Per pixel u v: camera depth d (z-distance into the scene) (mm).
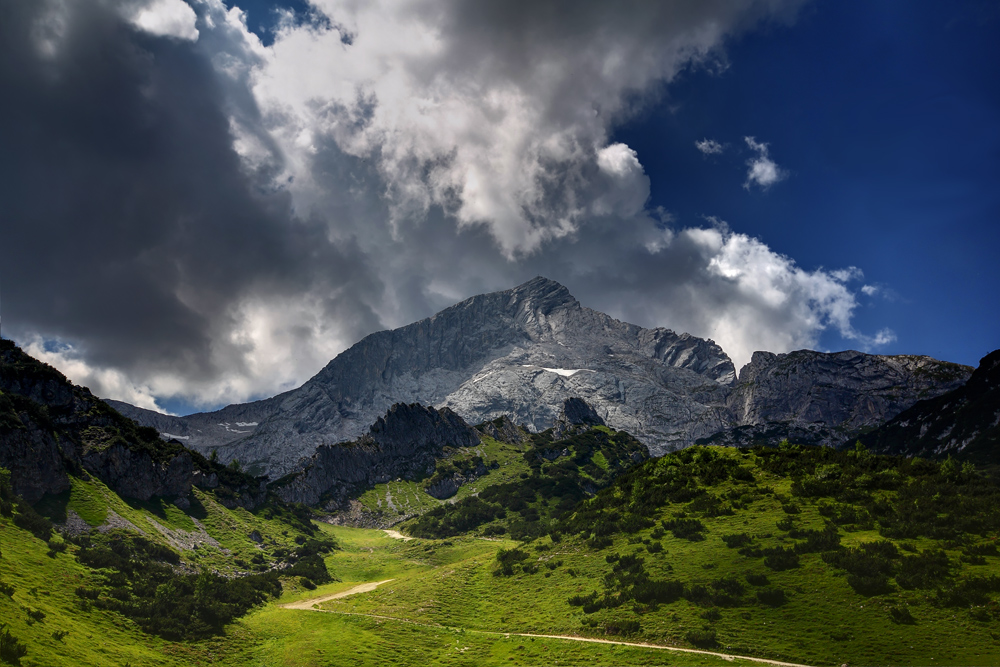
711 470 162875
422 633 121312
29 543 118562
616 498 169125
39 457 145625
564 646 107312
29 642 81062
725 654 96688
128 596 114562
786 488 147000
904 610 97562
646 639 105500
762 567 117625
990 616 92438
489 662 106938
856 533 121375
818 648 94500
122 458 179250
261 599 142750
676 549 132375
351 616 129750
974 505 120875
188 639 108625
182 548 166000
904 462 148000
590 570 136500
